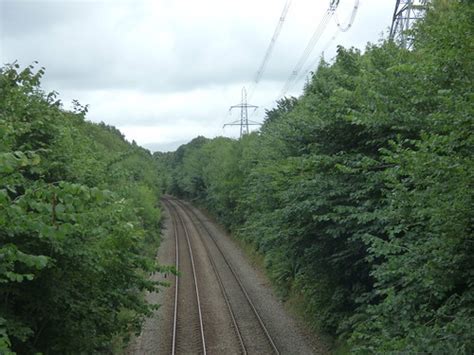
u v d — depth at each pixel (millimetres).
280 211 14805
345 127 12867
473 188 6422
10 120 8305
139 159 56094
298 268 18094
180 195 107625
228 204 43750
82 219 5840
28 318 8516
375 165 11469
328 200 12734
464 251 7129
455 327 6547
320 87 15141
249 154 35750
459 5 7582
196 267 29500
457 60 7586
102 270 8812
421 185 7613
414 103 10164
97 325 9906
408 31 11719
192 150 99875
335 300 14344
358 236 11422
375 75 11586
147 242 33938
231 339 16172
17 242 7746
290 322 17766
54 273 8430
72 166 10195
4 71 9531
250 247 33875
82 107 13617
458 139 6938
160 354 15070
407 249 8172
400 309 8242
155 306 11367
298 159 13828
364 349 8094
